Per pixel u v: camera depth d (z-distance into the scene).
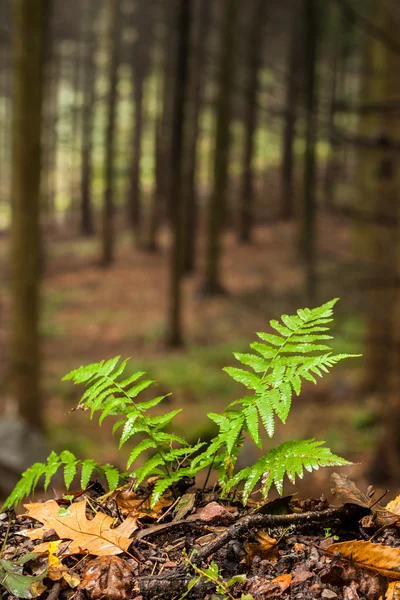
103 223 28.25
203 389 14.46
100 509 2.37
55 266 28.59
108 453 10.91
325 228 19.00
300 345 2.26
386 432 9.04
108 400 2.33
